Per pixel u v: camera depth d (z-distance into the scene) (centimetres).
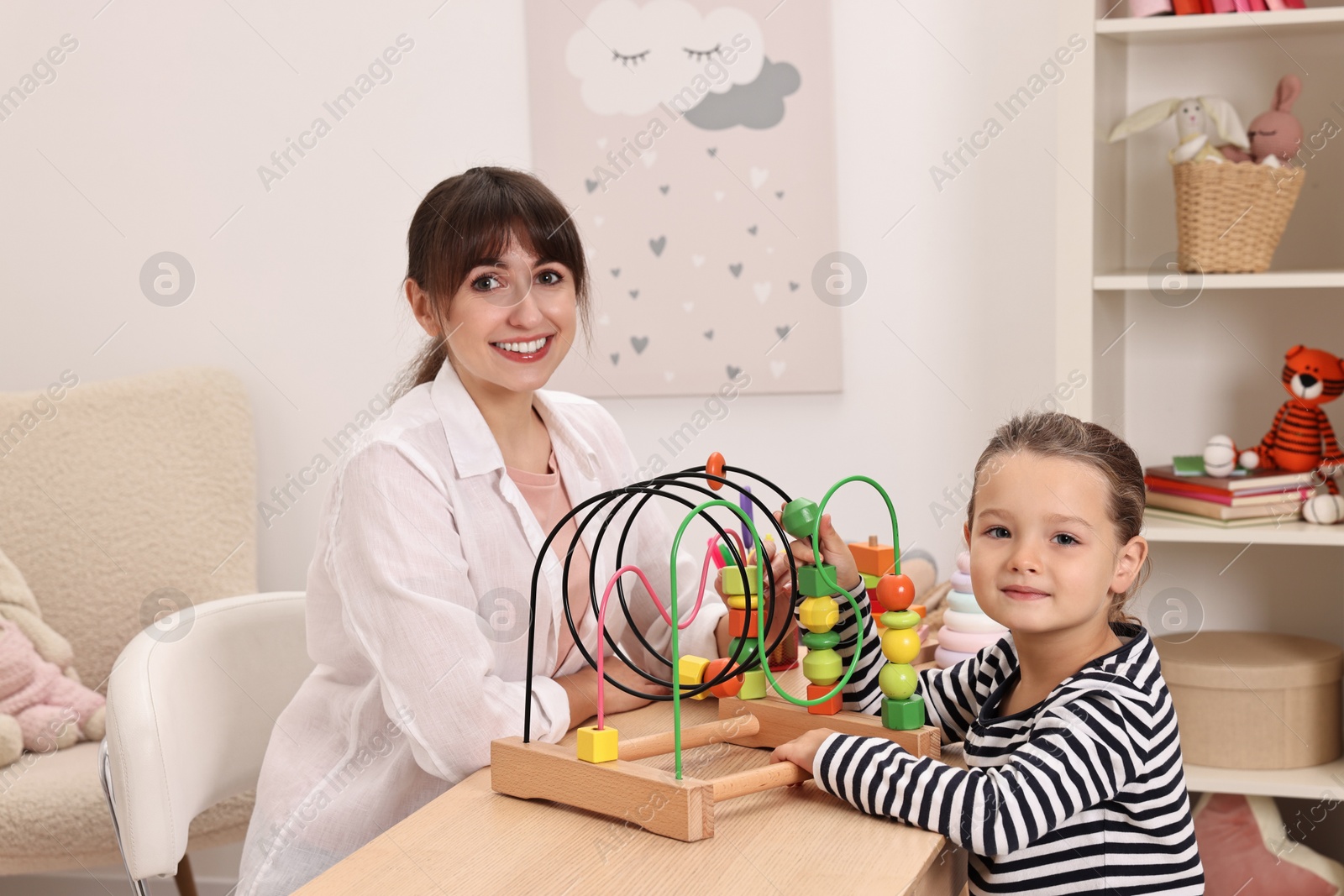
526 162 210
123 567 205
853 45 197
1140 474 100
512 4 207
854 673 107
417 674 108
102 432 211
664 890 77
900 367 201
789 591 111
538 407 130
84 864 167
